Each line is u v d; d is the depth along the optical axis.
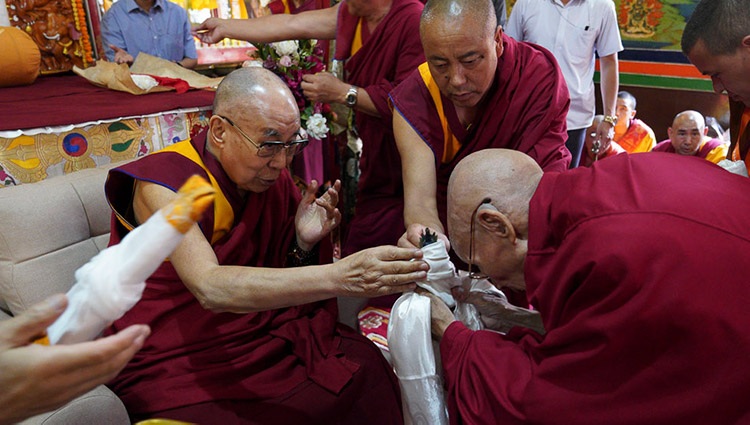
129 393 1.31
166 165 1.32
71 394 0.69
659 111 4.05
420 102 1.75
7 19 3.01
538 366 1.00
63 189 1.49
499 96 1.71
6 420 0.69
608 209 0.93
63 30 3.19
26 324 0.65
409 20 2.11
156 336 1.37
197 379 1.33
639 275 0.85
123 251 0.65
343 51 2.28
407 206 1.72
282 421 1.31
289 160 1.35
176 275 1.37
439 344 1.25
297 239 1.53
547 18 2.88
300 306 1.54
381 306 2.50
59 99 2.32
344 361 1.47
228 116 1.25
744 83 1.20
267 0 3.93
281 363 1.43
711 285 0.83
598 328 0.89
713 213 0.88
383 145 2.20
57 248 1.45
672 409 0.87
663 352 0.86
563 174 1.07
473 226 1.12
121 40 3.37
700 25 1.19
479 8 1.45
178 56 3.57
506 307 1.42
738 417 0.84
